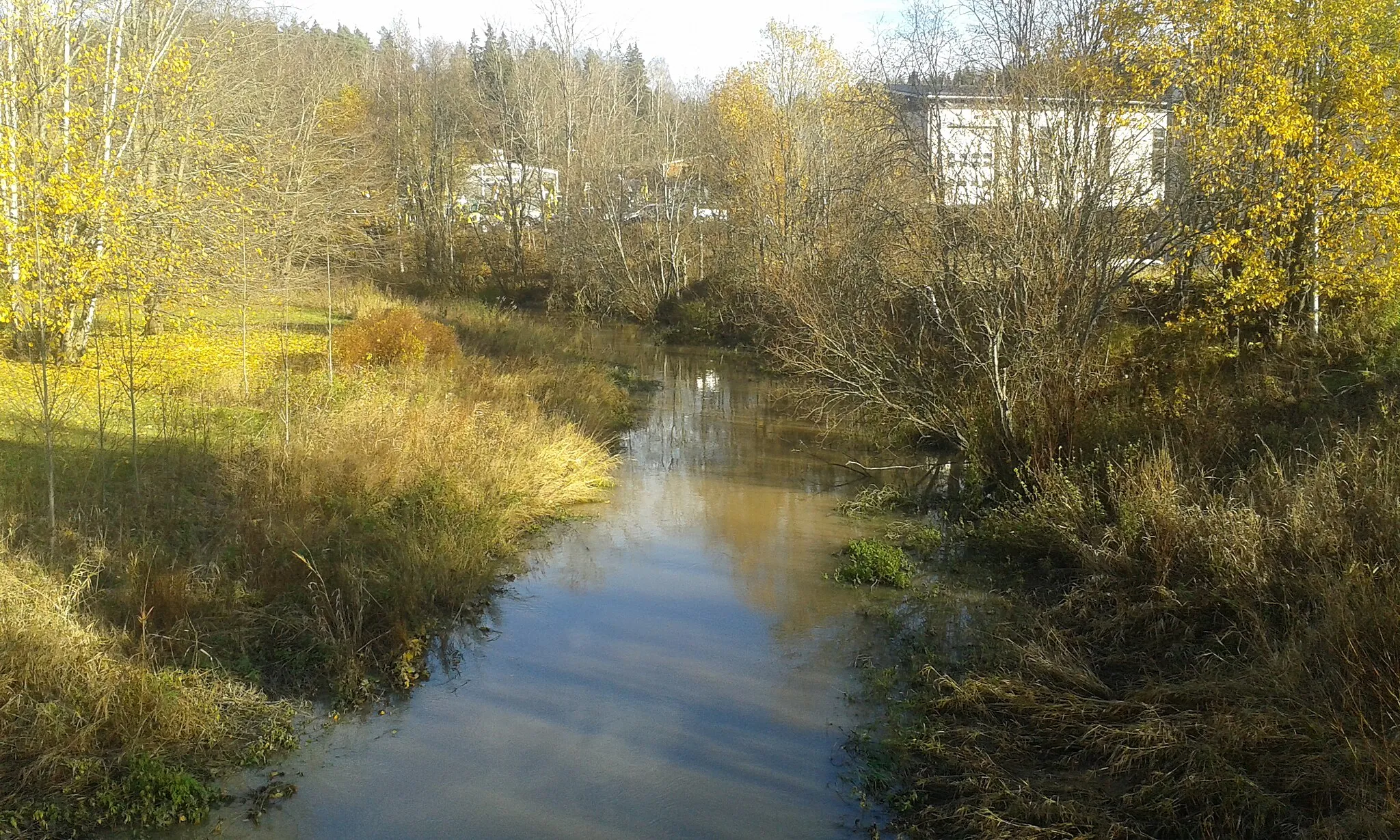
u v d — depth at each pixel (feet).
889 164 49.55
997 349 40.88
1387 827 14.55
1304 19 44.62
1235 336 48.24
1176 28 44.68
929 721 20.81
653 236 115.96
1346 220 43.39
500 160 142.20
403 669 23.34
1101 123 40.57
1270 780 16.63
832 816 17.80
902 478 43.37
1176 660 21.79
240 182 59.41
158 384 41.55
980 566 30.91
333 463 33.30
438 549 29.53
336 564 27.40
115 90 52.85
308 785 18.79
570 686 23.20
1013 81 42.50
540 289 126.82
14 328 43.70
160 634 22.62
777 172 88.79
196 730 19.81
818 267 57.00
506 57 152.25
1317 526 23.07
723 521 37.22
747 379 75.20
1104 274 39.50
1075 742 19.21
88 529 26.45
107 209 44.73
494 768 19.45
